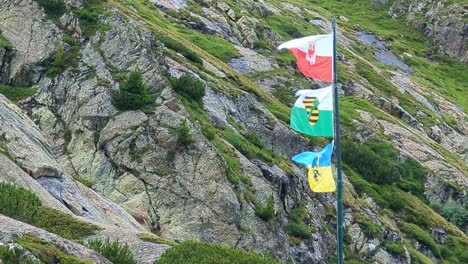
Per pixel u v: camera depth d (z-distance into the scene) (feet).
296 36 375.45
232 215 148.56
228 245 145.59
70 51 175.11
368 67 392.27
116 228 103.14
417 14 540.11
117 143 153.79
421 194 249.75
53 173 125.39
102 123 157.89
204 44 279.90
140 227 133.39
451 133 345.72
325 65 82.12
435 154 284.20
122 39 175.83
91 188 143.84
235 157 169.27
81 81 166.81
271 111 227.40
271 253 150.61
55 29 178.81
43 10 182.29
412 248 201.16
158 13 288.30
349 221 189.98
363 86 344.28
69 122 160.86
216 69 232.32
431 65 472.03
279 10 417.28
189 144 154.20
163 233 142.00
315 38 82.28
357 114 296.71
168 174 150.10
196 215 146.51
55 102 165.48
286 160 199.41
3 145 126.00
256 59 286.25
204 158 153.28
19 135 131.03
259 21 342.23
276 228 156.56
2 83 171.12
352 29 484.74
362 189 220.84
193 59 225.56
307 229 166.81
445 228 222.89
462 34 504.84
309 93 82.64
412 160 265.34
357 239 186.39
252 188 162.91
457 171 274.57
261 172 169.68
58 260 73.97
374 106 322.14
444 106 392.27
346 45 438.40
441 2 539.70
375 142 270.46
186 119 158.81
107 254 86.74
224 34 306.55
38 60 173.99
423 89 408.26
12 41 177.17
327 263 169.37
